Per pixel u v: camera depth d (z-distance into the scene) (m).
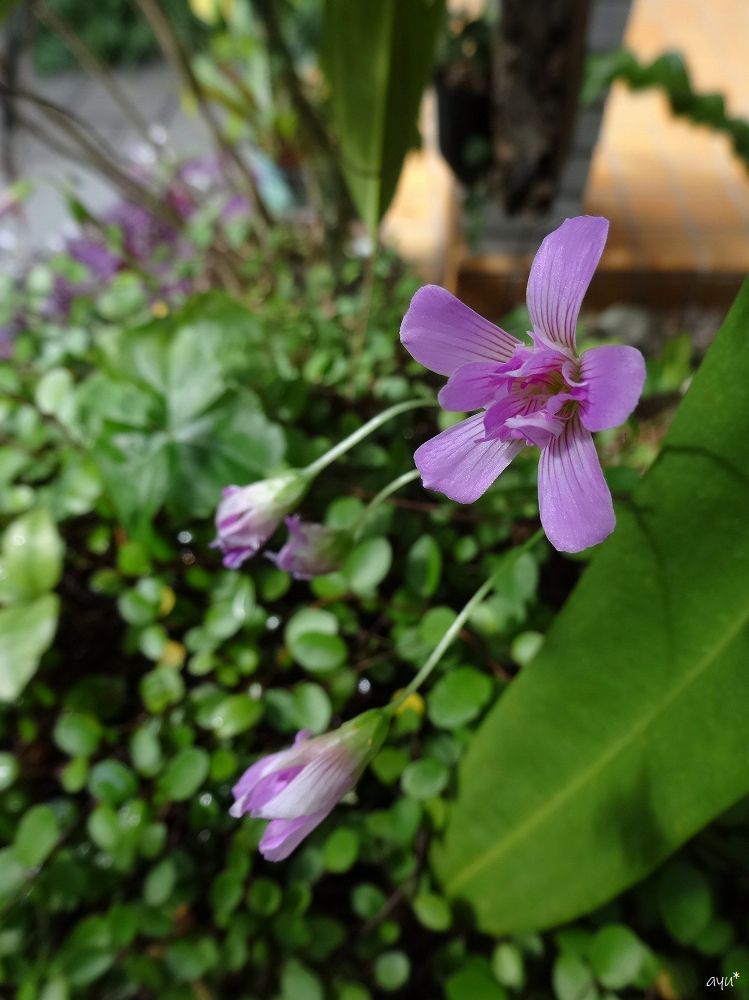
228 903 0.08
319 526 0.08
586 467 0.06
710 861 0.08
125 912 0.08
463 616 0.07
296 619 0.09
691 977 0.08
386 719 0.07
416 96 0.10
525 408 0.06
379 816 0.08
